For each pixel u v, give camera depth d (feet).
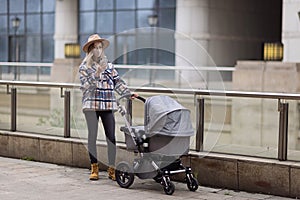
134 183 24.27
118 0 87.86
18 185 23.45
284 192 22.33
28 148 29.37
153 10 84.43
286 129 23.12
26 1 95.81
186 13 79.41
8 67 66.28
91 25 90.43
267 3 94.48
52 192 22.38
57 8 90.17
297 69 52.19
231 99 32.76
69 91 28.76
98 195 22.06
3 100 31.73
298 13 58.13
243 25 89.10
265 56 54.13
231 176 23.45
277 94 23.76
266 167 22.66
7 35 98.12
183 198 21.81
